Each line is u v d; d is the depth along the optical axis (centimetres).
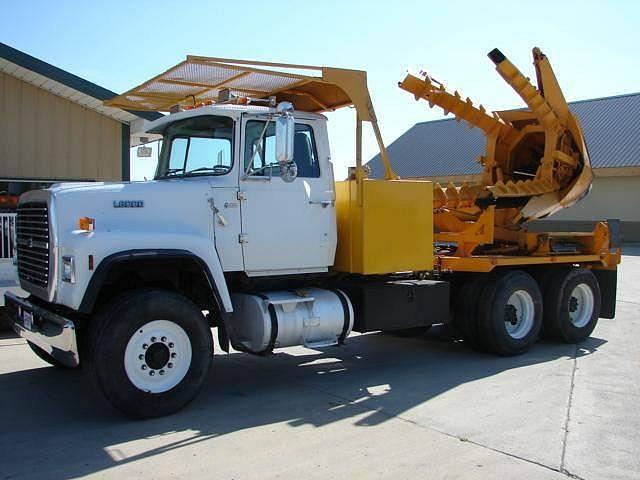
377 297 718
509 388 659
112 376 525
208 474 435
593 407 590
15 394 630
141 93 761
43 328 567
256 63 631
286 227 649
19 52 1157
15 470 440
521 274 844
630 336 969
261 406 595
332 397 626
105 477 429
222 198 614
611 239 977
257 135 637
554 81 888
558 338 906
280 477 430
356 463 455
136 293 552
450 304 848
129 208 571
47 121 1305
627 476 436
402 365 773
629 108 3541
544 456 469
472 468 446
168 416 559
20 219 650
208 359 575
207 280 584
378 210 698
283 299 641
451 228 902
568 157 906
